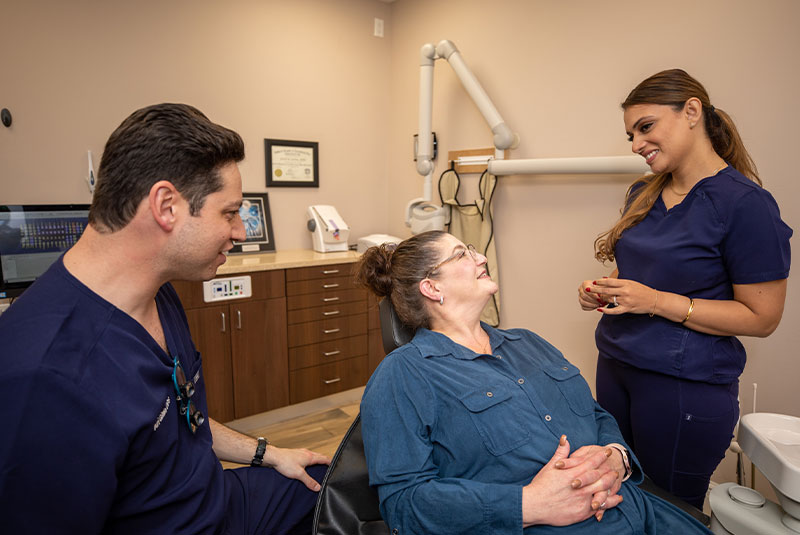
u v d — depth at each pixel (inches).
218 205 31.7
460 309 48.0
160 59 104.1
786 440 44.9
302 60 121.5
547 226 99.7
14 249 81.5
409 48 129.3
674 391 51.4
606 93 87.8
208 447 38.1
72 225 86.4
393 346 52.6
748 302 47.6
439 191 119.5
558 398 45.2
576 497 36.4
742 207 46.6
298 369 107.6
